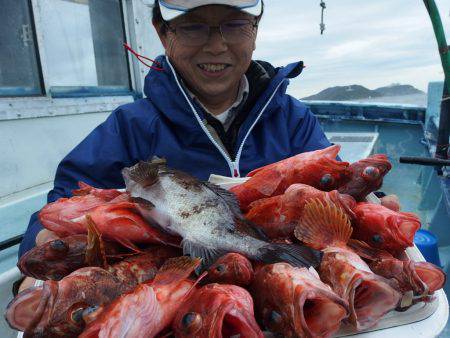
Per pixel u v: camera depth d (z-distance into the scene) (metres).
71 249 0.31
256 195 0.39
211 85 0.57
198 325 0.22
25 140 0.75
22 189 0.75
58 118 0.81
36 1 0.76
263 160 0.62
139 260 0.31
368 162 0.37
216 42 0.52
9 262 0.62
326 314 0.24
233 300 0.22
